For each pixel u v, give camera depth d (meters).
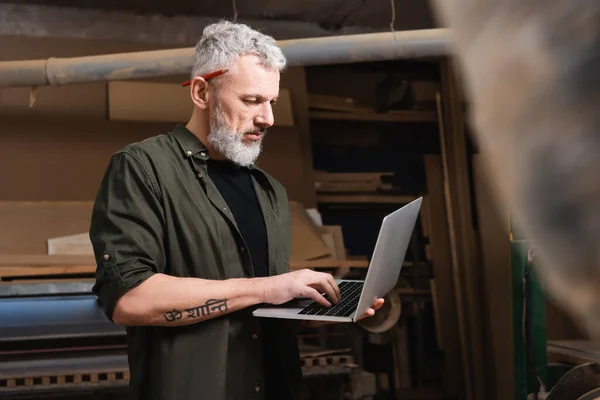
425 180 5.36
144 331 1.52
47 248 3.37
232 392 1.52
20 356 3.12
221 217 1.57
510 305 4.65
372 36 3.31
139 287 1.41
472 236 4.79
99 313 3.01
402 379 4.95
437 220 5.00
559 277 0.15
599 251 0.14
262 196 1.71
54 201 3.68
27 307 2.93
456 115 4.91
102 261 1.45
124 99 4.12
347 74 5.23
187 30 4.52
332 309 1.51
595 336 0.15
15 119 3.86
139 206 1.47
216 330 1.50
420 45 3.30
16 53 4.00
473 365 4.67
